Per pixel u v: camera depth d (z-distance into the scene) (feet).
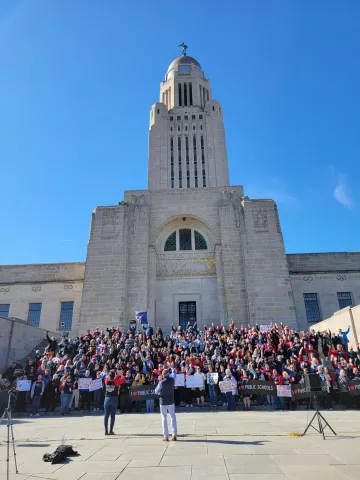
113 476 20.67
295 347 67.92
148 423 41.04
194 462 23.16
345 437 29.94
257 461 23.02
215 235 113.19
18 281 121.08
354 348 74.95
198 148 170.19
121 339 78.02
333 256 120.37
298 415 45.39
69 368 57.57
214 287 109.81
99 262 107.34
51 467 22.98
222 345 72.13
